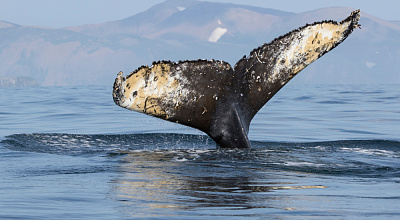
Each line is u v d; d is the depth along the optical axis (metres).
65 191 19.81
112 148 33.19
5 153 30.62
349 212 16.50
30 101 95.81
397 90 146.12
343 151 30.38
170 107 28.66
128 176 23.22
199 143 35.97
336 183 22.02
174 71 28.44
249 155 28.16
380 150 31.34
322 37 29.45
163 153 30.03
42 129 52.28
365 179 23.17
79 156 29.75
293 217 15.77
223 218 15.59
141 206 17.20
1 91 143.38
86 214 16.08
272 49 30.11
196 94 29.00
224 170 24.70
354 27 29.12
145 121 59.84
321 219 15.54
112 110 75.25
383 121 61.44
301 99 101.56
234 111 29.83
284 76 30.14
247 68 29.97
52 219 15.48
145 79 27.78
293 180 22.55
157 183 21.50
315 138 45.41
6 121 60.47
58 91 139.75
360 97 108.81
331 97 108.44
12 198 18.52
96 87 177.12
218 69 29.38
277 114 69.25
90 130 51.38
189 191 19.86
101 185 21.06
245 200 18.25
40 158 28.92
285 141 42.72
